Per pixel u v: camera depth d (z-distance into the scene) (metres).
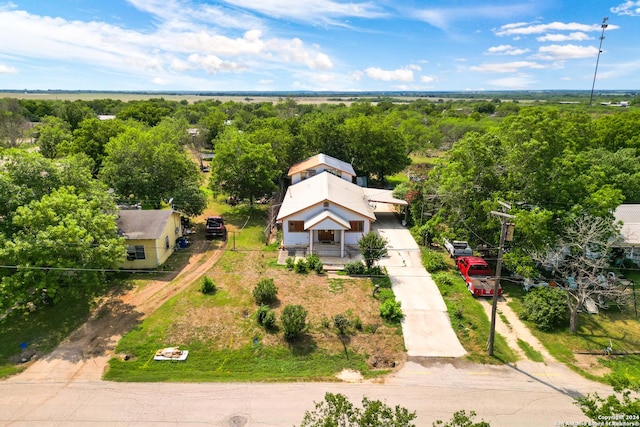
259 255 30.98
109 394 16.56
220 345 19.89
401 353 19.58
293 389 17.09
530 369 18.55
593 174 27.33
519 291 25.75
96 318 21.88
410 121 85.06
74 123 79.81
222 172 39.81
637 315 23.08
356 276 27.39
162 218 29.67
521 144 27.47
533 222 24.00
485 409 16.02
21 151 25.11
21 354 18.92
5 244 19.41
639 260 28.45
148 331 20.77
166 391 16.81
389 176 59.19
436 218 31.44
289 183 51.00
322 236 33.03
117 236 24.55
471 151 28.55
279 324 21.44
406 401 16.41
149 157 37.12
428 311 23.11
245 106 142.88
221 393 16.75
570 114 47.62
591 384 17.61
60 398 16.28
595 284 21.91
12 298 19.16
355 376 17.98
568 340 20.75
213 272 27.83
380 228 37.34
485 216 28.17
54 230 19.58
